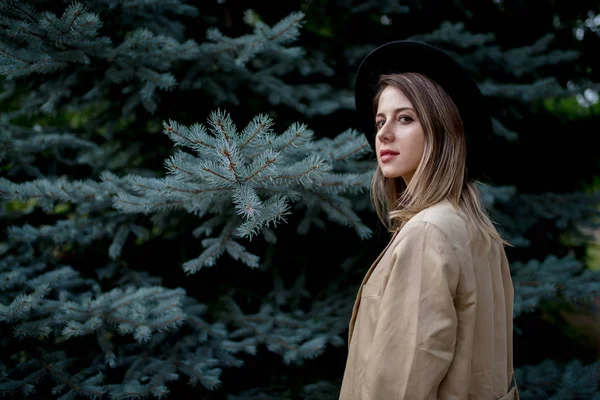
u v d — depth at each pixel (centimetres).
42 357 178
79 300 189
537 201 293
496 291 105
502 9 307
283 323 210
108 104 240
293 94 231
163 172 244
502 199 241
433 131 104
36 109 229
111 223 208
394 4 239
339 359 244
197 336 196
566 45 322
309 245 261
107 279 216
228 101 217
